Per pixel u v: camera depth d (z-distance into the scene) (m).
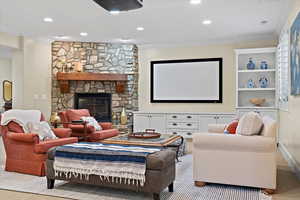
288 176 3.94
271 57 6.78
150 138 4.75
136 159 2.94
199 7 4.64
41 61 7.17
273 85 6.75
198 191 3.30
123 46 7.74
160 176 2.87
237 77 6.76
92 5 4.57
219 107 7.18
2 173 4.01
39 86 7.12
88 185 3.49
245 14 5.00
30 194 3.16
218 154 3.40
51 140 4.14
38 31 6.39
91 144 3.57
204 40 7.16
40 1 4.38
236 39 6.93
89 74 7.47
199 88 7.35
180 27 5.93
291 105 4.47
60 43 7.47
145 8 4.69
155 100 7.76
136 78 7.87
